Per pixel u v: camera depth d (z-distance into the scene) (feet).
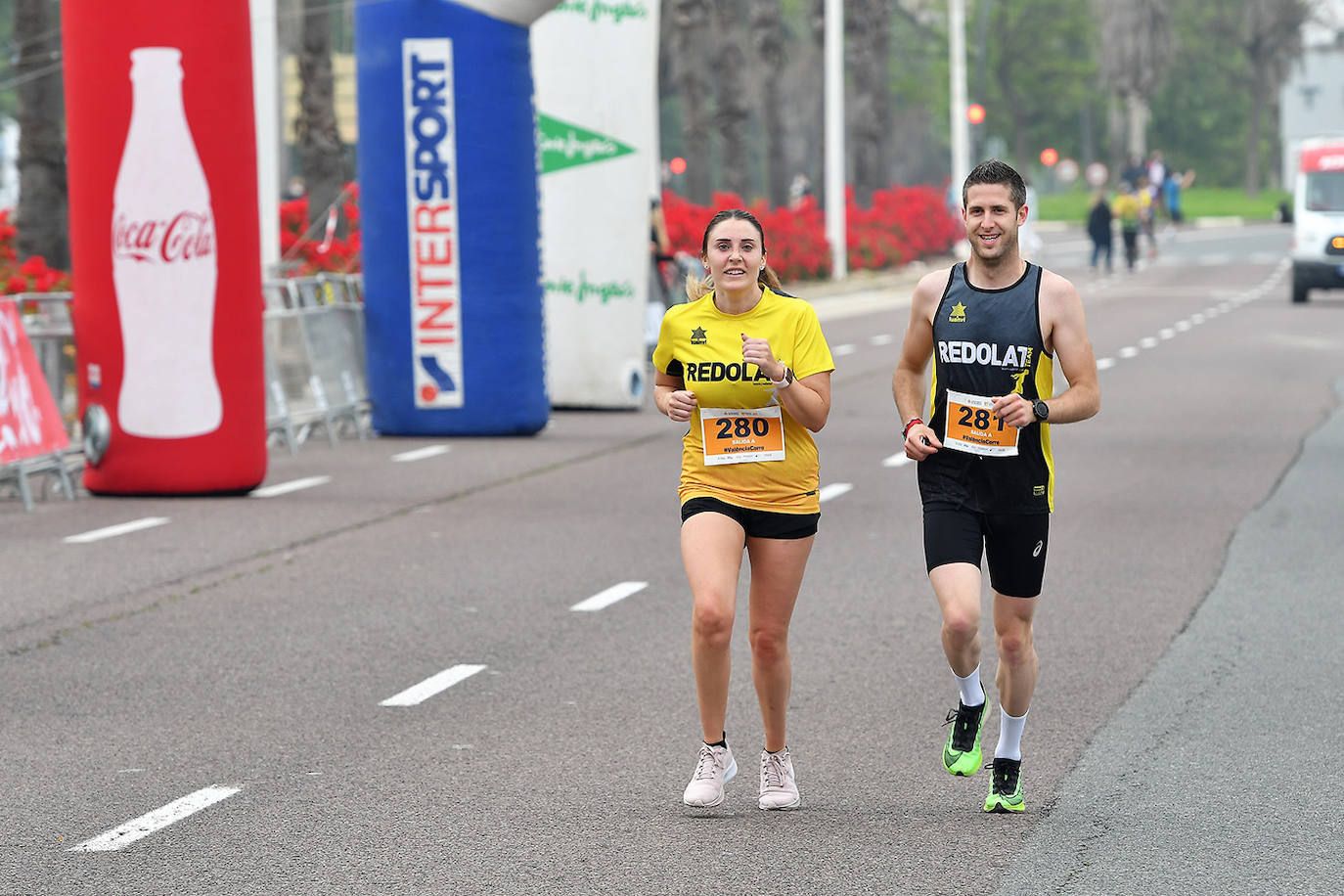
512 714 70.08
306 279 169.99
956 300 55.98
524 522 115.65
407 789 60.08
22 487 122.11
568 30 180.86
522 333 162.40
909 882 50.65
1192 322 281.95
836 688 74.18
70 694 73.41
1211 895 49.57
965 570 55.31
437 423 162.40
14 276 164.86
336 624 86.38
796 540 57.31
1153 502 120.98
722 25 438.81
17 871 52.16
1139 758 63.62
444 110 159.12
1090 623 85.81
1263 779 61.05
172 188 124.77
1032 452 55.67
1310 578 95.71
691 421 58.23
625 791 59.93
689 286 58.44
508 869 52.03
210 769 62.69
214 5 124.88
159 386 126.00
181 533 112.37
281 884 50.80
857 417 173.58
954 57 476.13
